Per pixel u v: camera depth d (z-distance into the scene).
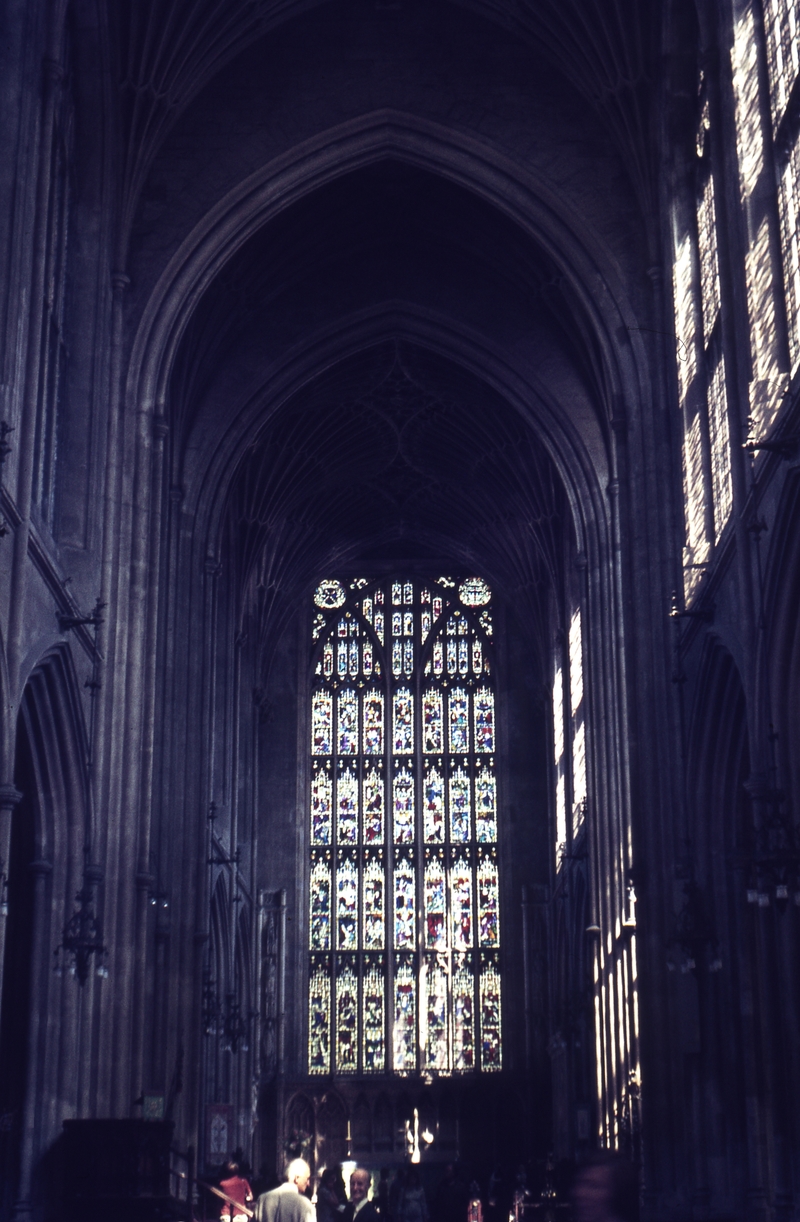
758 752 18.44
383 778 49.62
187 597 31.95
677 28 25.66
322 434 41.19
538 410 33.59
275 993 46.34
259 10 27.94
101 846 24.11
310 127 28.69
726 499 22.41
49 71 20.69
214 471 33.06
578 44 27.48
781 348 18.31
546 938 46.78
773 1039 20.11
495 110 28.92
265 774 49.06
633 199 28.44
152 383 27.30
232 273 31.91
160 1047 27.81
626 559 27.50
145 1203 19.75
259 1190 22.42
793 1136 19.09
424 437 42.41
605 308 28.14
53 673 21.23
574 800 40.16
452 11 29.50
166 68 26.62
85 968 20.36
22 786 22.98
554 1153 43.25
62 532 24.03
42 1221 21.08
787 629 18.03
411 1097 46.38
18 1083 21.78
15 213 19.12
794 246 18.16
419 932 48.12
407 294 33.75
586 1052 37.59
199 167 28.36
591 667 33.19
